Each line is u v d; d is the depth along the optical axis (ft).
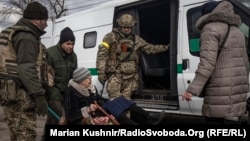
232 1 15.43
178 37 17.37
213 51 11.55
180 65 17.16
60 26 27.35
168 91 18.30
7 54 11.10
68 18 26.43
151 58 20.47
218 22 11.82
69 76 15.12
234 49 11.90
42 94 11.21
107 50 16.92
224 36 11.73
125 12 20.70
